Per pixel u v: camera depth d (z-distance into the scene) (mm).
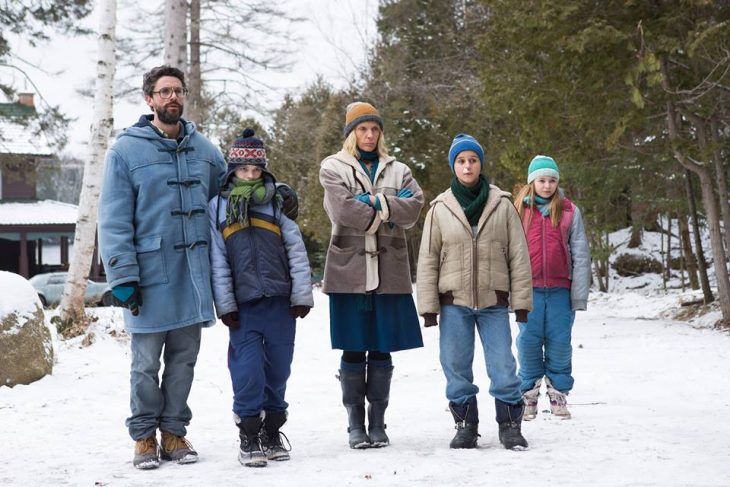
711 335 21016
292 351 8039
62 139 41469
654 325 24328
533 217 10180
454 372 8305
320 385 14203
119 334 17844
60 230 50875
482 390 12602
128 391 13062
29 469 7469
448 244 8383
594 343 19594
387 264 8305
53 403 11812
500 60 26219
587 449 7961
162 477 7082
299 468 7344
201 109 35531
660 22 21531
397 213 8141
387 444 8352
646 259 49188
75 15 38812
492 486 6551
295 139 56906
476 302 8227
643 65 20500
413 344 8391
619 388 12461
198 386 13789
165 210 7855
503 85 25203
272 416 7863
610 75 21969
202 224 8008
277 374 7926
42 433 9477
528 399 10062
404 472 7074
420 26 47219
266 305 7867
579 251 10078
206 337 18859
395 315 8367
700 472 6977
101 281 47062
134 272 7598
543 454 7773
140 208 7828
